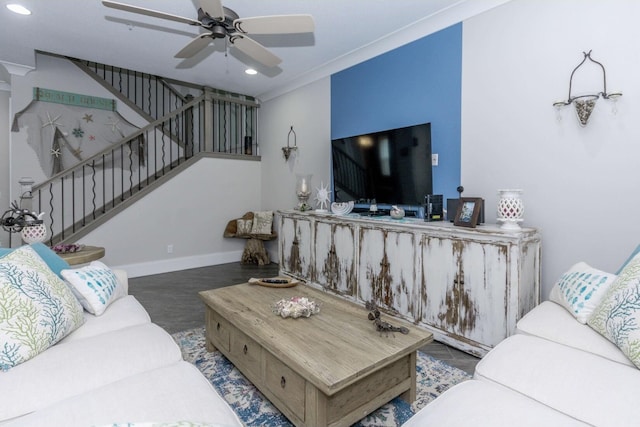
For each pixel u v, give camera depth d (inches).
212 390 48.6
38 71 176.6
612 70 84.5
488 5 106.9
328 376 51.9
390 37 134.3
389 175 134.0
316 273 149.7
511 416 40.9
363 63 150.5
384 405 71.1
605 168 86.4
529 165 100.0
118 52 152.2
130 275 179.0
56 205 182.7
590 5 87.6
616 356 53.4
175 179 194.4
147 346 59.3
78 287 71.8
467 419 40.8
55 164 182.5
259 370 72.2
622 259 84.4
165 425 28.7
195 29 130.0
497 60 106.0
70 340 62.7
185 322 118.0
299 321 73.2
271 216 208.5
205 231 206.2
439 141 122.6
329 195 171.0
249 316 75.9
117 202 201.3
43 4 112.8
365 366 54.9
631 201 82.8
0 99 198.8
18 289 55.5
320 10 115.1
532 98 98.7
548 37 95.0
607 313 56.6
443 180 122.0
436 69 122.6
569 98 91.3
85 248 117.8
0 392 45.0
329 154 172.1
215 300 87.1
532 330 64.5
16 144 172.6
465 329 95.4
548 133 95.9
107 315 72.6
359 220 127.4
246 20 90.5
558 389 46.4
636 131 81.6
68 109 186.1
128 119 204.8
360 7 113.1
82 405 42.2
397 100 136.4
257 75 181.8
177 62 163.8
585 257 90.2
